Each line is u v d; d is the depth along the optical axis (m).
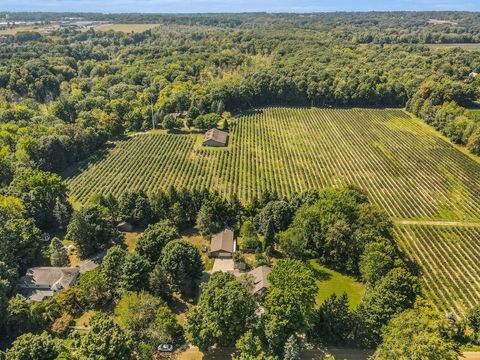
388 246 70.19
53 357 49.91
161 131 165.88
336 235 75.94
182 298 70.00
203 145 149.75
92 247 81.75
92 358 46.75
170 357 57.03
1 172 108.56
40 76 196.75
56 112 164.00
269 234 82.31
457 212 104.50
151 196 95.88
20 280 70.62
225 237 85.06
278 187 117.56
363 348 58.38
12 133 138.62
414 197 112.44
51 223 93.75
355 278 76.56
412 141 155.00
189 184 118.12
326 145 151.75
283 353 53.94
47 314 62.56
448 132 155.62
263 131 166.75
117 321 60.12
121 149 145.75
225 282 58.66
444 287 74.81
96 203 94.69
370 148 148.38
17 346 49.25
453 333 59.41
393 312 57.12
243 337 53.06
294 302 54.66
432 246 88.31
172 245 70.12
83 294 65.75
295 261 62.81
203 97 182.12
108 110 171.62
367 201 86.94
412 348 47.62
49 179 95.12
